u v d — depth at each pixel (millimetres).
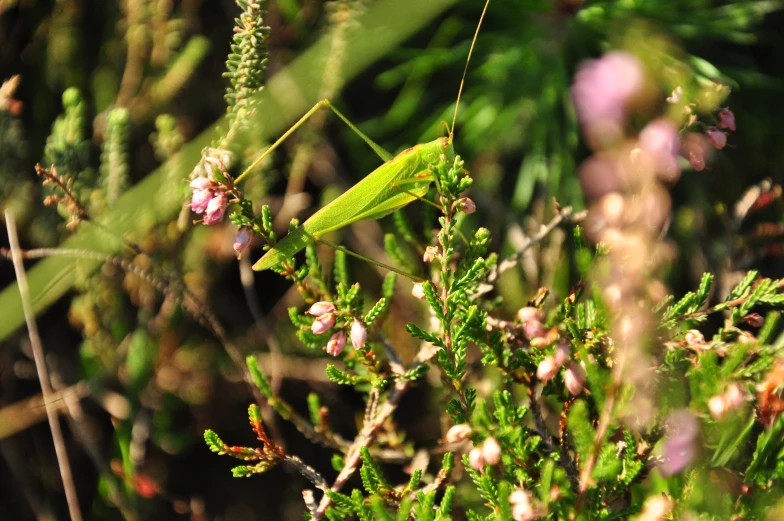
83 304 486
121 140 466
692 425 406
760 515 409
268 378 500
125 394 493
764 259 485
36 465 493
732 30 484
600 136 456
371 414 433
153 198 469
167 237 483
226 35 503
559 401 415
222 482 500
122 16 496
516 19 487
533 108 483
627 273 401
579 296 417
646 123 451
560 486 403
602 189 461
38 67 500
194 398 497
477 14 492
